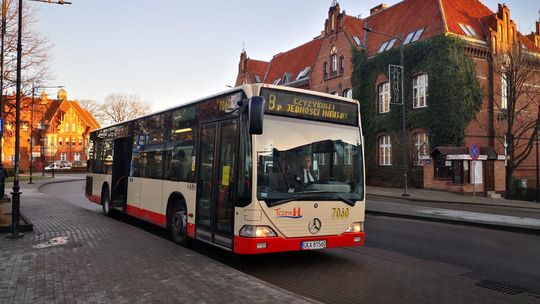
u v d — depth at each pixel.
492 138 31.05
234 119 7.41
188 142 8.95
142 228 11.91
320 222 7.29
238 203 7.01
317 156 7.46
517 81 29.78
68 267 6.52
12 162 70.25
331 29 41.25
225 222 7.37
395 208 17.62
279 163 7.09
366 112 36.41
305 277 6.95
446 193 27.56
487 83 31.25
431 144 30.17
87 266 6.58
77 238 9.04
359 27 40.69
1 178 17.23
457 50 29.66
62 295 5.16
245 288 5.49
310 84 44.53
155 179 10.41
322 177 7.46
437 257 8.62
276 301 5.00
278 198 6.96
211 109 8.20
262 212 6.82
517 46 29.95
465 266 7.88
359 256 8.62
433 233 11.66
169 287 5.52
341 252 9.00
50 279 5.85
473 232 11.90
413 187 31.39
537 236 11.30
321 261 8.10
